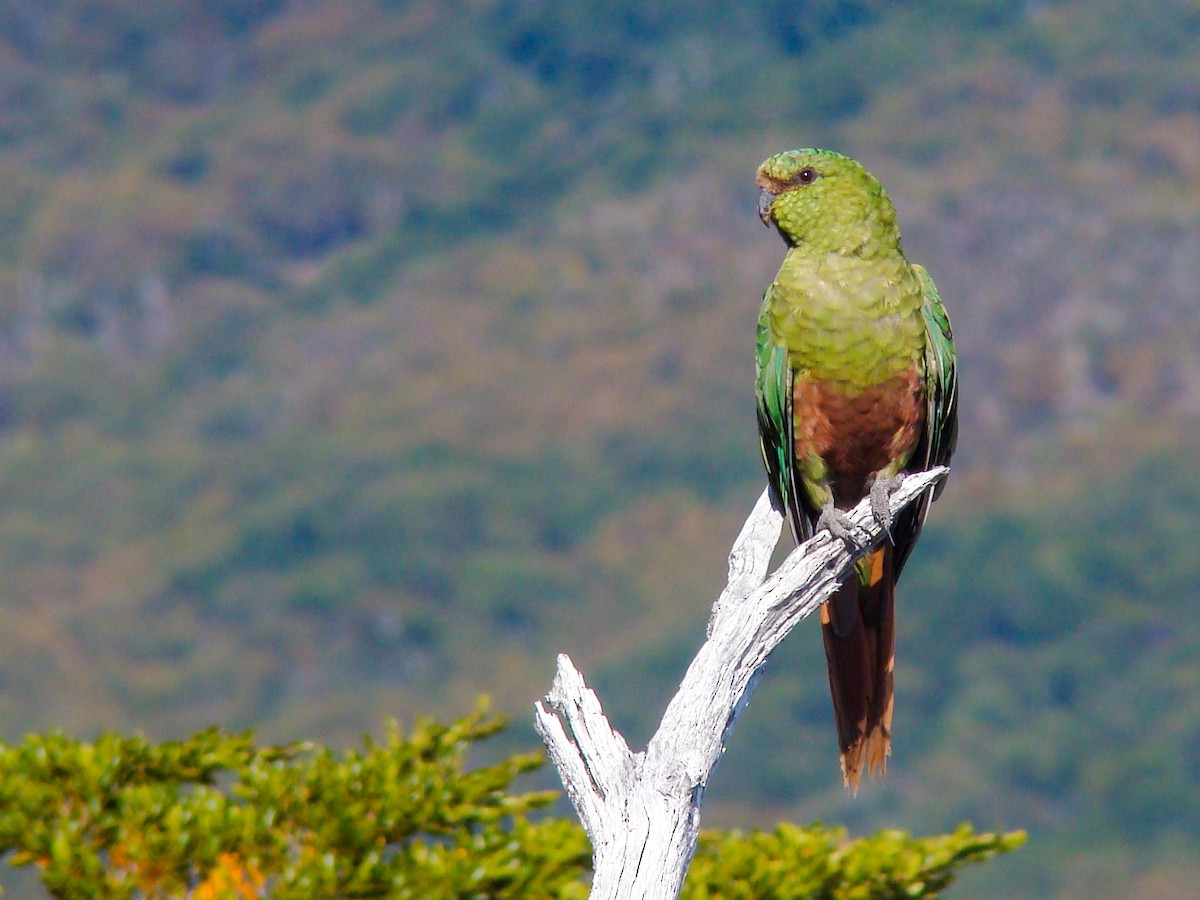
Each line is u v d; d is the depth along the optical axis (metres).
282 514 120.62
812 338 7.00
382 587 114.50
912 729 88.62
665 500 121.31
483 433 131.88
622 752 5.03
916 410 7.11
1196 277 132.50
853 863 8.00
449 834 7.81
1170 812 79.56
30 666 107.88
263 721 103.19
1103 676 90.00
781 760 82.62
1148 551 98.25
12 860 7.32
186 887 7.26
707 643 5.48
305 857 7.29
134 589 117.44
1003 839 8.13
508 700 102.69
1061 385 120.44
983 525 101.19
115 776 7.63
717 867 7.89
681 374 135.38
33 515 131.38
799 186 7.12
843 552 6.01
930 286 7.27
